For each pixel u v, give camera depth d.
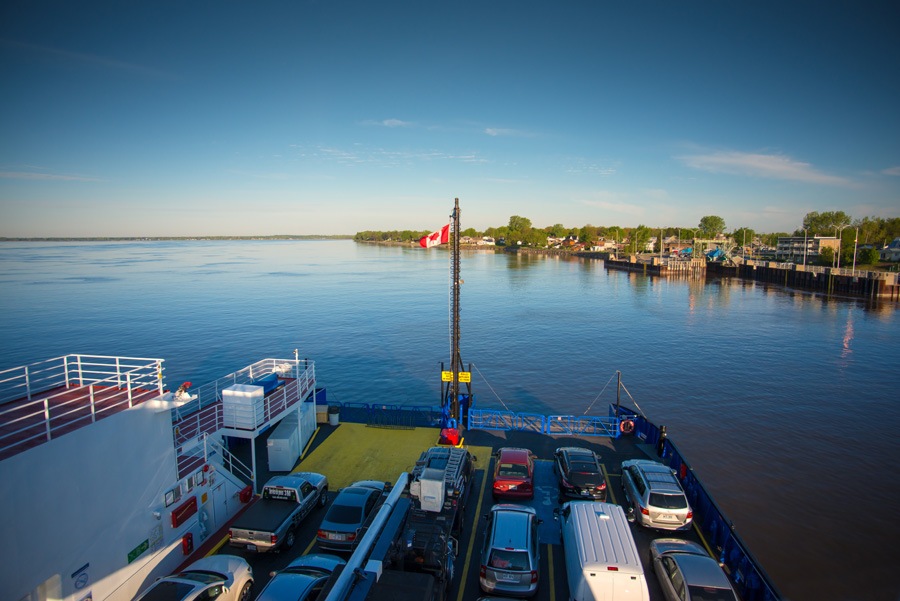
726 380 47.34
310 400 26.80
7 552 10.45
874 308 89.94
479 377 48.19
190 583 11.80
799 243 171.25
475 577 14.35
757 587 13.31
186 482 15.41
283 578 12.20
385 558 12.11
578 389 44.75
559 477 18.66
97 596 12.49
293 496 16.44
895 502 25.42
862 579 19.58
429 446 23.67
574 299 100.50
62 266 187.75
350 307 89.31
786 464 29.72
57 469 11.52
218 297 101.69
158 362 15.16
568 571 13.05
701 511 17.48
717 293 110.31
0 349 59.56
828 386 45.53
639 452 23.20
